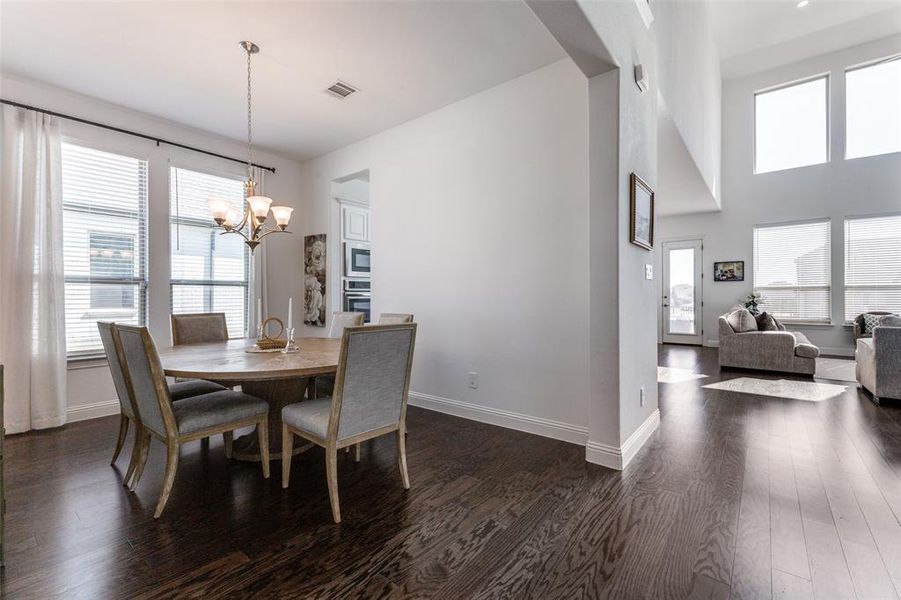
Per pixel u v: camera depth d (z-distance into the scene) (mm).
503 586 1460
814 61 6906
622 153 2441
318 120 3975
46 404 3230
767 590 1412
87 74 3150
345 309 5062
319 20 2514
